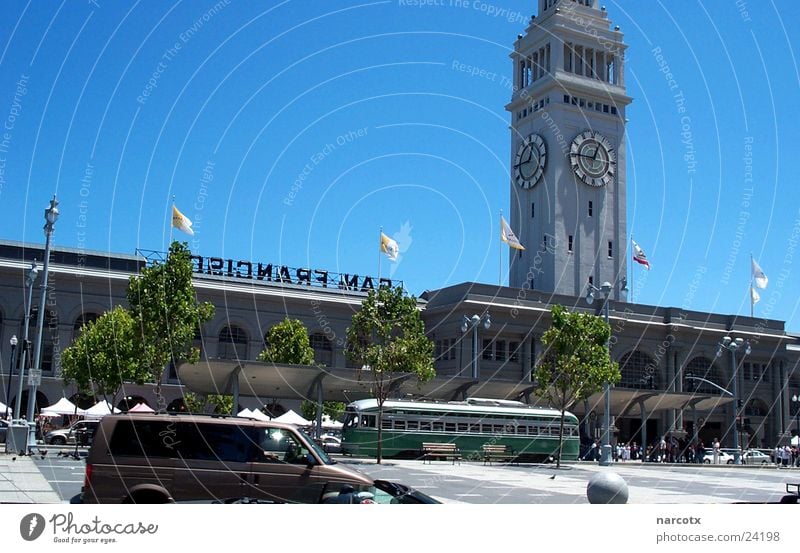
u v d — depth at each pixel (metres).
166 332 56.16
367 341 56.09
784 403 103.31
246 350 86.31
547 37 105.81
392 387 57.97
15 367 75.88
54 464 39.38
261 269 89.38
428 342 56.38
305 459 18.11
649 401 77.31
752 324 101.94
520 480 41.81
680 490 39.12
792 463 81.44
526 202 104.88
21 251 79.50
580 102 104.31
